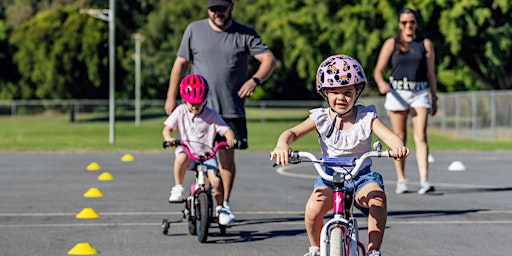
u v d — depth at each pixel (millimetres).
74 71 143625
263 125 109500
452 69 97125
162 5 167250
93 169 36500
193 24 21219
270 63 21047
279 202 24641
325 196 12320
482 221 20828
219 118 18953
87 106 142750
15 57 148250
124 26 177500
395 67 26344
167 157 44625
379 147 11812
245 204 24156
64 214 22297
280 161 11852
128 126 109062
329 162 11945
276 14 104312
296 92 158750
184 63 21219
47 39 144375
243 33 21047
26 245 17625
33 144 59125
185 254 16625
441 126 77812
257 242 17953
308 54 97688
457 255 16484
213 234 19125
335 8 94438
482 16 81812
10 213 22469
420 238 18391
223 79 20828
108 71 145000
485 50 85562
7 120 138375
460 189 28062
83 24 144125
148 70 151750
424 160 26547
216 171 18969
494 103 66000
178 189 18656
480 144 57531
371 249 11930
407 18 26031
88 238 18500
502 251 16891
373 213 12117
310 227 12430
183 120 18812
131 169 36656
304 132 12852
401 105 26453
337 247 11016
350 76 12156
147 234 19047
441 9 83625
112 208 23469
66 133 86875
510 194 26531
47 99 146500
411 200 24969
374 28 90500
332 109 12641
